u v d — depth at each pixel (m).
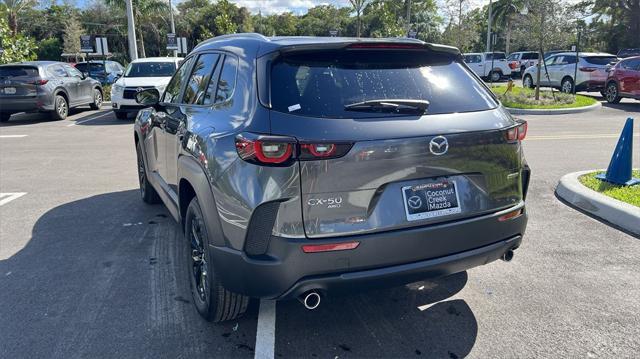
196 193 3.23
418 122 2.93
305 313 3.57
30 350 3.13
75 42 49.72
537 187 6.76
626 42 43.12
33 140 11.38
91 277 4.16
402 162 2.84
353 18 59.47
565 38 17.34
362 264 2.81
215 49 3.88
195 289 3.54
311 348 3.15
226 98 3.29
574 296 3.77
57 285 4.02
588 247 4.69
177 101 4.46
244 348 3.15
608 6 44.28
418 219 2.91
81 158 9.21
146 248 4.79
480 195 3.13
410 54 3.31
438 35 44.31
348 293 2.88
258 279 2.77
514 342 3.20
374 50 3.19
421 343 3.20
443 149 2.93
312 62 3.05
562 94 18.88
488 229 3.15
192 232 3.57
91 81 17.36
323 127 2.73
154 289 3.94
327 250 2.72
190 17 59.19
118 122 14.37
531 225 5.29
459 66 3.47
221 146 2.97
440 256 3.00
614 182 6.28
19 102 14.08
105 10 54.41
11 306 3.68
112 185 7.21
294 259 2.71
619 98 17.89
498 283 4.00
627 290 3.85
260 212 2.73
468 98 3.26
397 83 3.11
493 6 49.53
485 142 3.10
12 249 4.79
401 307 3.65
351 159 2.72
